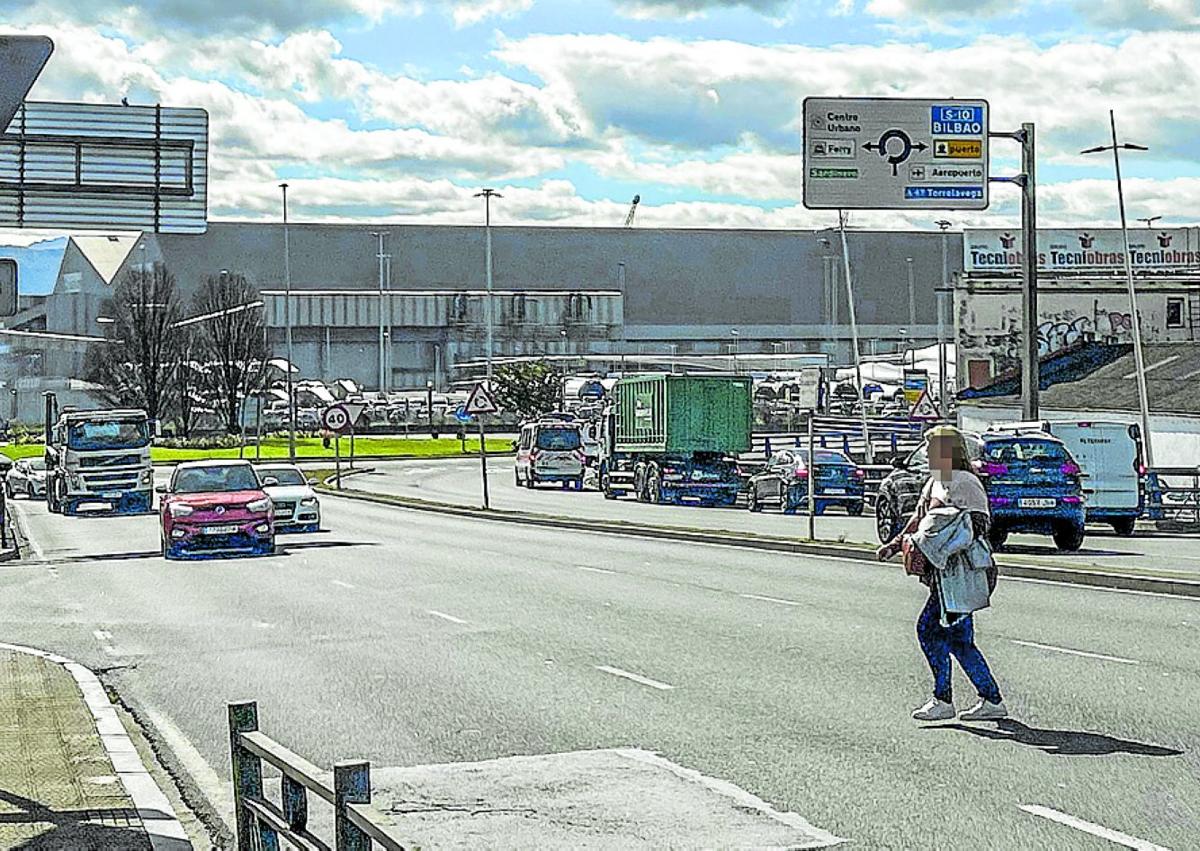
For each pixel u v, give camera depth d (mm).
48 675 14484
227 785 10164
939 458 11344
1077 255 78562
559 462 64812
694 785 9469
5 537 35219
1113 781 9297
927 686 12969
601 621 18219
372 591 22703
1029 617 17719
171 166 19156
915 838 8117
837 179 29047
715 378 52375
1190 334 71500
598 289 129000
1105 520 32906
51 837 8320
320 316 120188
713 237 131625
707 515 44062
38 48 9188
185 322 97812
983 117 29188
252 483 31844
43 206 18844
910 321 131000
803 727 11242
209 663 15664
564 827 8539
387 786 9633
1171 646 15188
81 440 50188
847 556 27094
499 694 13062
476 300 123188
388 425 106062
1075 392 58281
